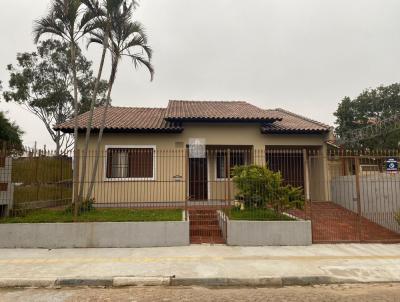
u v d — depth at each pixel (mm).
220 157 14688
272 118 13625
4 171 9828
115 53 11000
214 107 16391
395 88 29984
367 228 10672
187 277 6340
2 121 19609
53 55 27094
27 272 6578
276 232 9133
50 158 11383
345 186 13016
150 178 13156
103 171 12906
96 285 6207
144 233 8984
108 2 10406
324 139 14289
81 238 8883
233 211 10258
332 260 7594
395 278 6508
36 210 10617
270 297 5539
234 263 7293
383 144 22719
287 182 13367
